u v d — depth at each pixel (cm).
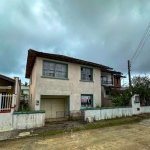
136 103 1517
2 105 803
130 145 566
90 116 1125
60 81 1208
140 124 1048
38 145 577
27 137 687
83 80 1361
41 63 1131
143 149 521
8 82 1138
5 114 792
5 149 540
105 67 1520
